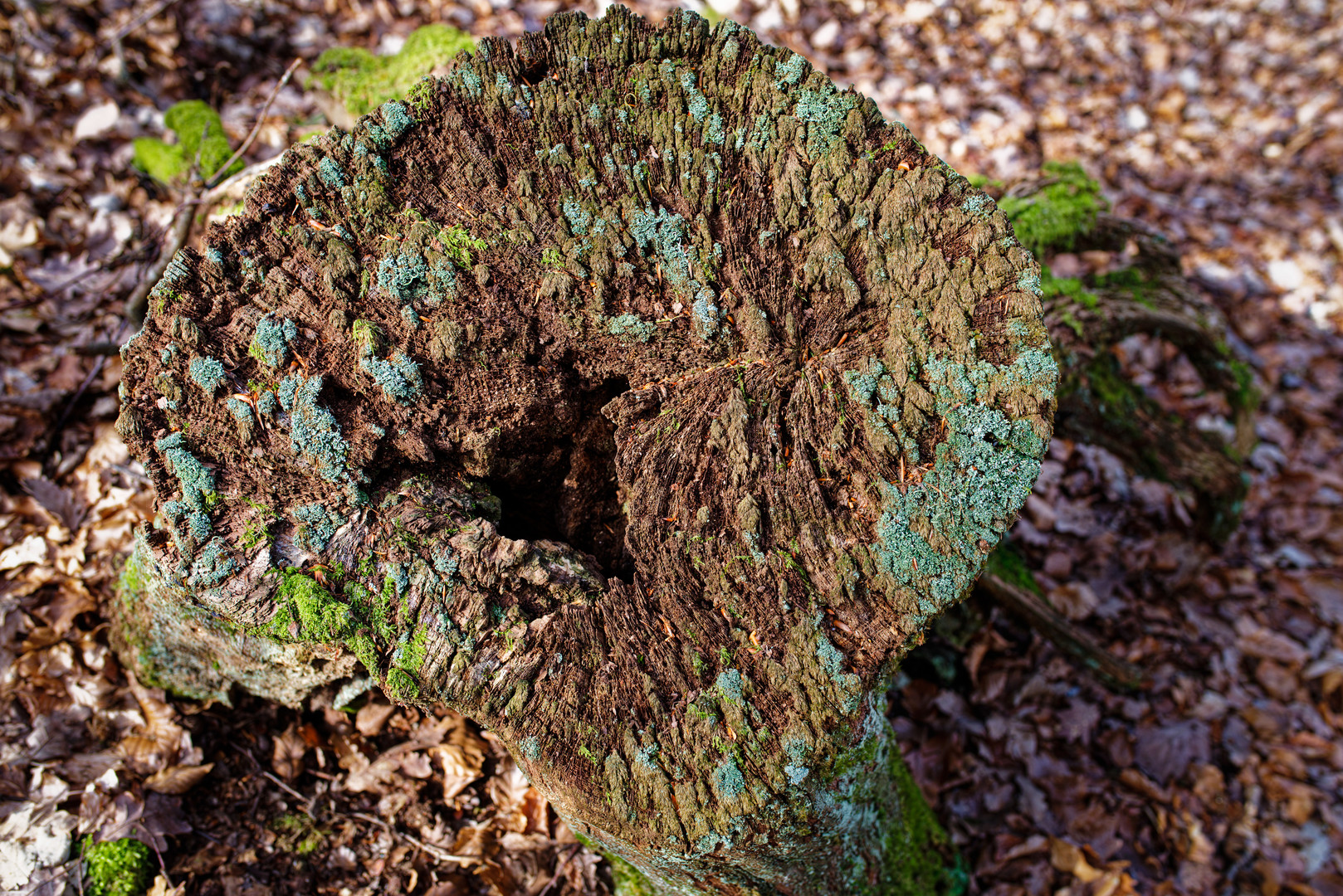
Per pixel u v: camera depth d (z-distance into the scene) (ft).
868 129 4.91
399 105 4.90
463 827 6.48
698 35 4.96
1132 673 9.60
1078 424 9.06
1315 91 18.90
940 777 8.48
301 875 6.03
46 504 7.36
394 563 4.43
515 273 4.95
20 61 10.50
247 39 12.01
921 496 4.55
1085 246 9.26
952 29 16.62
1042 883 7.91
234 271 4.68
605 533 5.60
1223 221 16.28
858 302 4.80
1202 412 13.48
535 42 4.95
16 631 6.74
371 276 4.75
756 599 4.58
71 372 8.31
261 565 4.31
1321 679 10.68
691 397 4.96
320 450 4.46
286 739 6.52
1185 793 9.10
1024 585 9.12
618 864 6.37
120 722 6.37
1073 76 17.21
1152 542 11.49
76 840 5.79
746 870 4.90
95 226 9.51
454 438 4.79
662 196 5.03
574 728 4.39
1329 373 14.78
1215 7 19.85
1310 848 9.01
